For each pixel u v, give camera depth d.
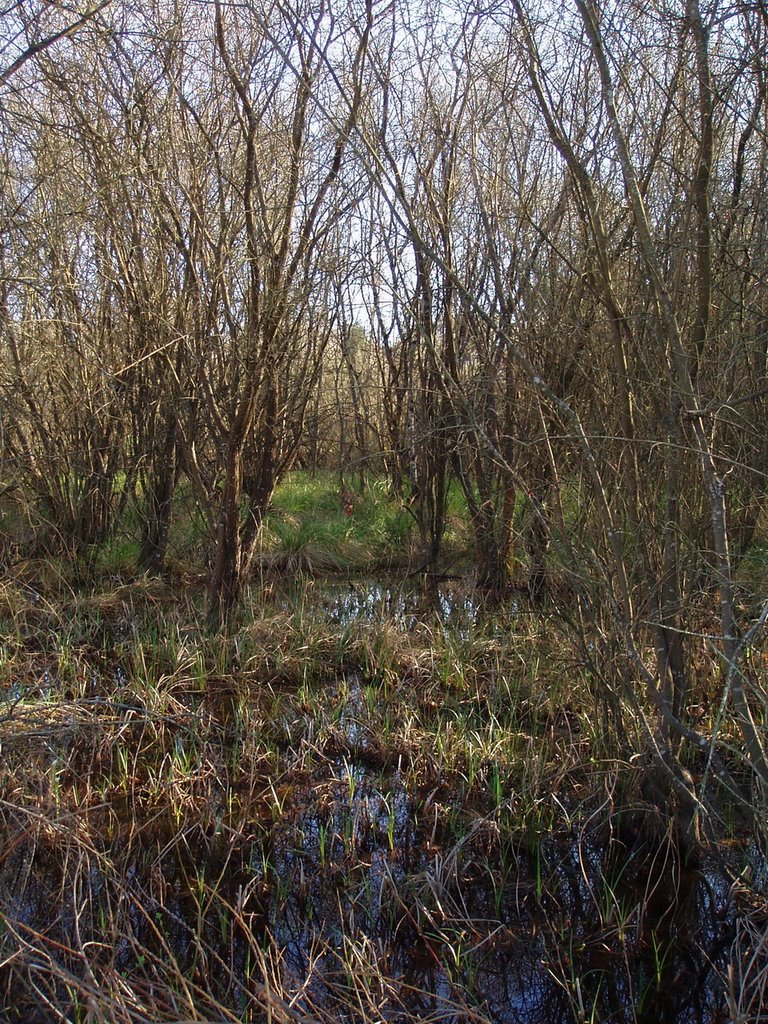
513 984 3.02
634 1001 2.93
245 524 6.23
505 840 3.69
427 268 6.58
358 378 9.70
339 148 5.36
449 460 6.97
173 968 2.70
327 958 3.09
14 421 6.16
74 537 6.93
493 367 5.24
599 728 4.03
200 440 6.59
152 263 6.09
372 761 4.36
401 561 8.02
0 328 5.61
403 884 3.41
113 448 7.04
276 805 3.84
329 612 6.36
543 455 4.32
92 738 4.35
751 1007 2.88
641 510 3.60
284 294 5.57
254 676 5.32
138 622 6.05
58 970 2.48
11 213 4.90
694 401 3.01
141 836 3.68
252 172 5.38
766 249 3.84
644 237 3.06
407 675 5.37
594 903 3.36
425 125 6.23
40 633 5.72
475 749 4.28
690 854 3.49
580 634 3.82
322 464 11.45
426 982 3.02
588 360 3.81
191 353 5.89
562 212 4.66
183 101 5.33
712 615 3.78
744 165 4.11
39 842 3.50
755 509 4.25
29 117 4.99
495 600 6.41
